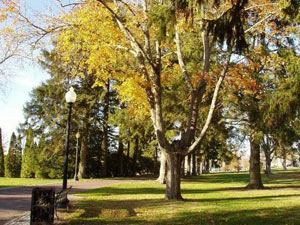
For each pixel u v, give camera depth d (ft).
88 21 43.55
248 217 32.53
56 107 112.27
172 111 73.92
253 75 58.90
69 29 45.06
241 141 83.35
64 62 49.73
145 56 45.80
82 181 98.89
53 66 82.17
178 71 59.98
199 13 24.82
